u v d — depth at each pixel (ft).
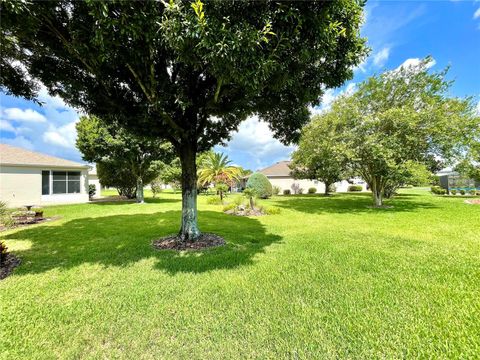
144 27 8.93
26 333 7.27
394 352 6.33
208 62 9.65
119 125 17.61
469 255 14.34
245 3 8.83
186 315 8.16
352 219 28.45
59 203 48.65
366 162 37.73
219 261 13.53
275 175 96.78
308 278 11.12
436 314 8.05
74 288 10.32
